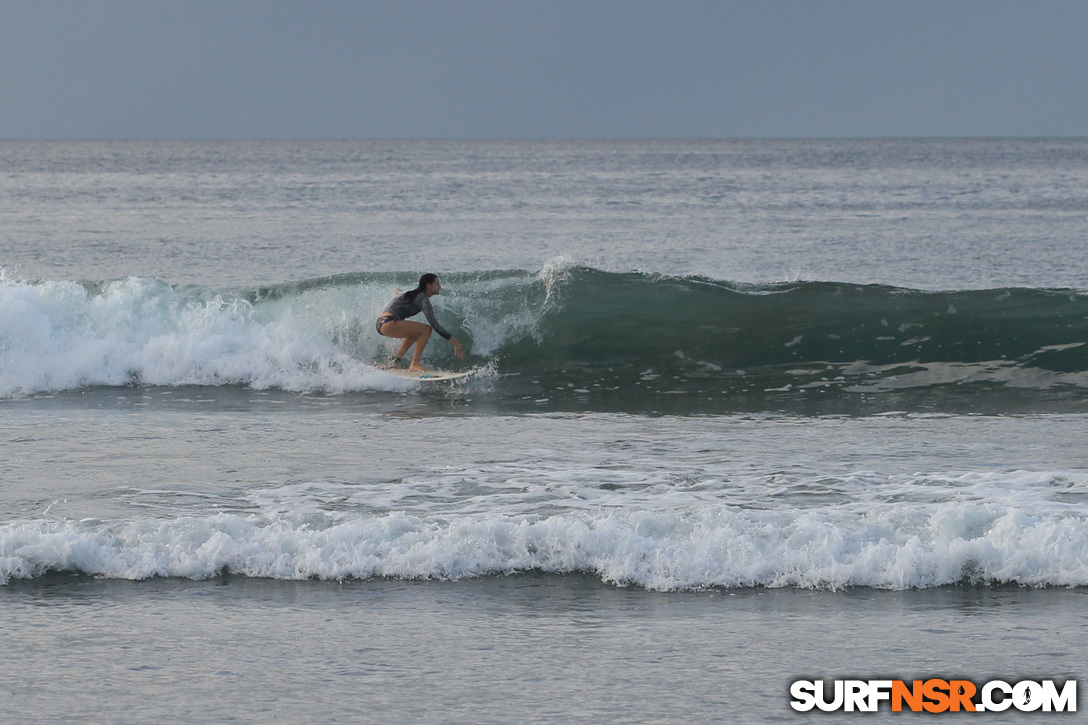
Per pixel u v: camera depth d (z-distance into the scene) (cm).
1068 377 5475
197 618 2336
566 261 6444
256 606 2414
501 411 4931
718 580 2569
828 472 3581
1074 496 3188
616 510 3031
